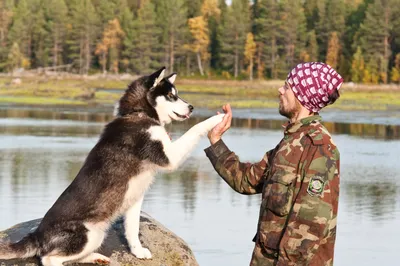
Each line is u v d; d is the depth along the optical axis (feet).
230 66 355.56
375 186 54.90
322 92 14.73
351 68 317.63
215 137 16.63
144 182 21.20
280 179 14.44
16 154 71.20
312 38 341.62
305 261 14.14
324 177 14.08
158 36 351.25
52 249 20.01
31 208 42.32
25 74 301.22
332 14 346.33
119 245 22.03
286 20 335.67
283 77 334.65
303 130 14.66
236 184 16.15
